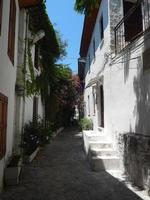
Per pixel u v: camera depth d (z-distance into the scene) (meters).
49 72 13.85
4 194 5.56
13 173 6.22
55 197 5.41
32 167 8.23
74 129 23.11
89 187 6.10
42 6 9.78
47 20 11.00
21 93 8.60
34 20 10.33
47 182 6.52
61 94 18.86
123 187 6.07
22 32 9.01
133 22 8.88
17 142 8.41
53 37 12.59
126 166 7.09
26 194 5.57
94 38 13.59
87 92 18.38
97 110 12.25
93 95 14.05
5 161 6.25
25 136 9.40
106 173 7.43
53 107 16.34
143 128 5.93
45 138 10.44
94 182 6.52
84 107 21.59
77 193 5.67
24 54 8.98
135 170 6.30
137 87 6.31
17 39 8.33
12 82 7.23
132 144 6.52
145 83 5.81
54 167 8.24
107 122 9.64
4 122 5.78
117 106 8.16
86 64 19.42
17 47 8.48
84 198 5.36
